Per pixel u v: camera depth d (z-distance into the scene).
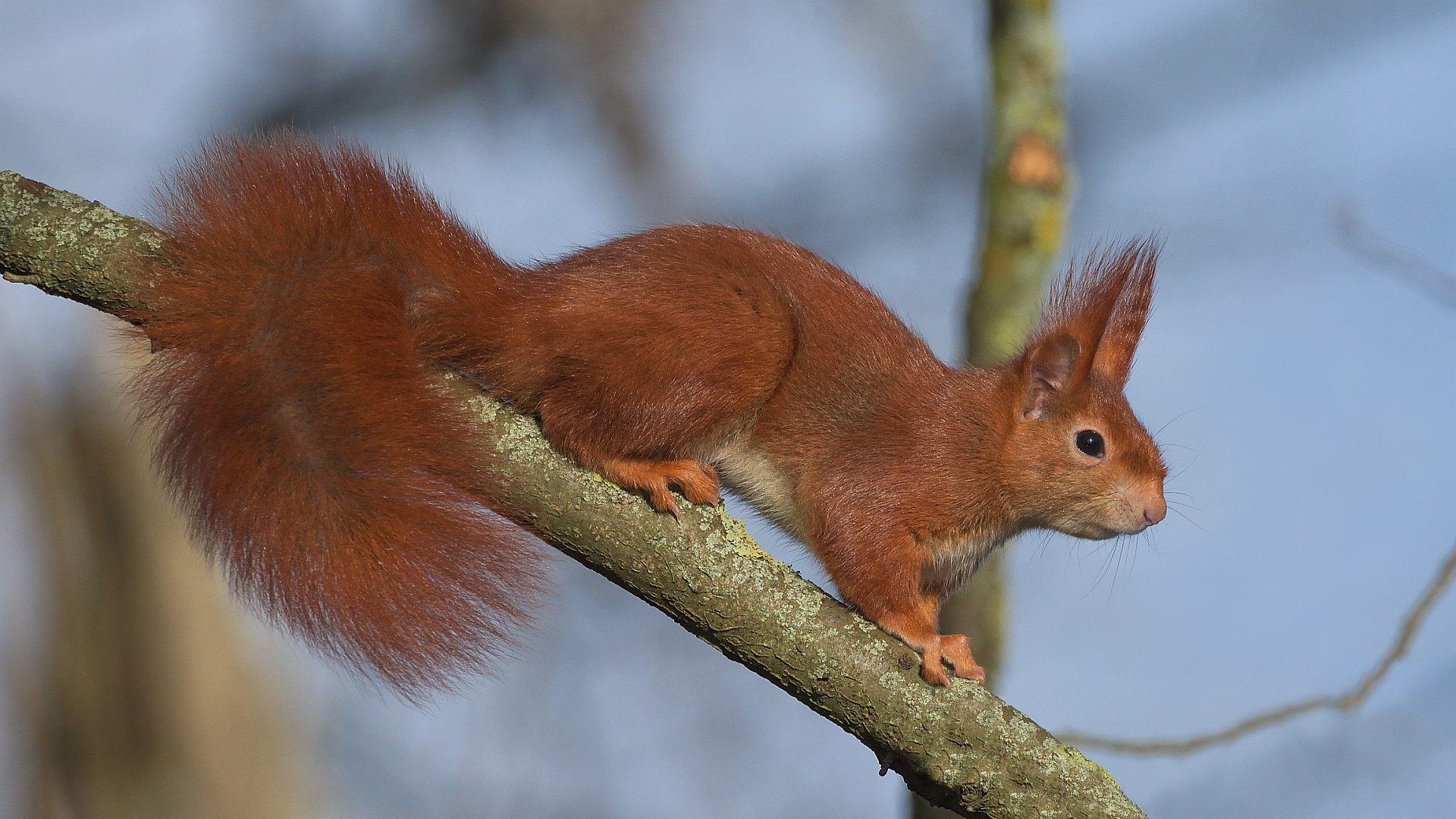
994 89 12.45
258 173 9.26
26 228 8.62
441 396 8.88
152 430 8.75
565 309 9.63
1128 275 11.38
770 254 10.43
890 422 10.42
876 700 8.38
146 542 16.48
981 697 8.45
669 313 9.77
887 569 10.20
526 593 8.53
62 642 16.27
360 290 9.03
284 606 8.45
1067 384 10.73
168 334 8.77
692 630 8.60
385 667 8.37
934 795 8.45
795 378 10.39
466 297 9.62
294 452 8.67
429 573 8.52
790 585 8.55
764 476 10.59
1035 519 10.93
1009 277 12.22
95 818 16.03
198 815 16.28
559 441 9.52
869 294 10.81
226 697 16.72
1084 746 10.81
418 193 9.72
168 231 8.96
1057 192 12.30
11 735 16.11
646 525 8.52
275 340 8.84
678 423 9.75
